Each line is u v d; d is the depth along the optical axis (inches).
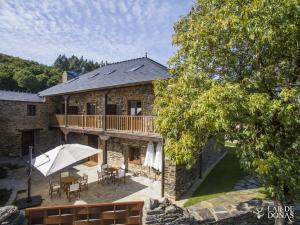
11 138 737.0
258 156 212.7
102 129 597.0
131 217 308.5
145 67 649.6
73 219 295.7
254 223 320.5
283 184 221.8
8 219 261.0
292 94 187.0
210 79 232.7
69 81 920.9
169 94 279.0
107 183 511.5
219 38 228.1
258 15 190.1
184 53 277.1
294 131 217.2
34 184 515.2
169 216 288.4
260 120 212.1
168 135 269.7
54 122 802.2
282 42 193.6
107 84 552.7
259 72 215.8
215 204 378.0
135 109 582.9
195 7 288.8
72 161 430.6
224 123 189.5
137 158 584.1
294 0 175.2
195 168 525.7
